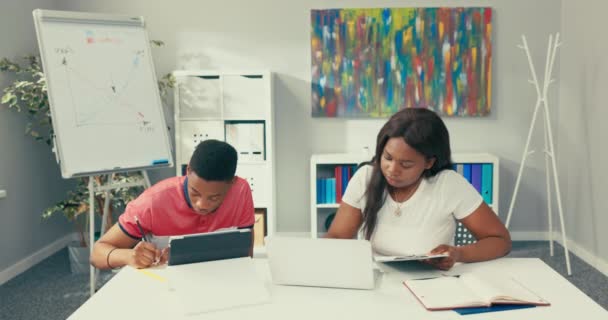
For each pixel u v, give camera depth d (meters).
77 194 3.48
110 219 3.57
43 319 2.75
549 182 3.96
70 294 3.10
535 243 4.03
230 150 1.55
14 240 3.47
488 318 1.26
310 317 1.27
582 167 3.66
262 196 3.88
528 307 1.32
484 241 1.70
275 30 4.04
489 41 3.92
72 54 2.88
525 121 4.02
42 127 3.83
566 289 1.43
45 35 2.81
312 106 4.05
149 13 4.05
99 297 1.39
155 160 3.09
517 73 3.98
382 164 1.70
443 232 1.77
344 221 1.84
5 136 3.39
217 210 1.79
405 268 1.60
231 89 3.81
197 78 3.82
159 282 1.48
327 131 4.11
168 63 4.09
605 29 3.28
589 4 3.48
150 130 3.10
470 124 4.03
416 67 3.97
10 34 3.47
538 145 4.03
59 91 2.81
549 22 3.93
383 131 1.70
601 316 1.26
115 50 3.03
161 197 1.73
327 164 4.06
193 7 4.04
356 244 1.48
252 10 4.04
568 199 3.92
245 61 4.07
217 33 4.06
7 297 3.06
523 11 3.93
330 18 3.97
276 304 1.35
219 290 1.38
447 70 3.96
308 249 1.49
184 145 3.88
